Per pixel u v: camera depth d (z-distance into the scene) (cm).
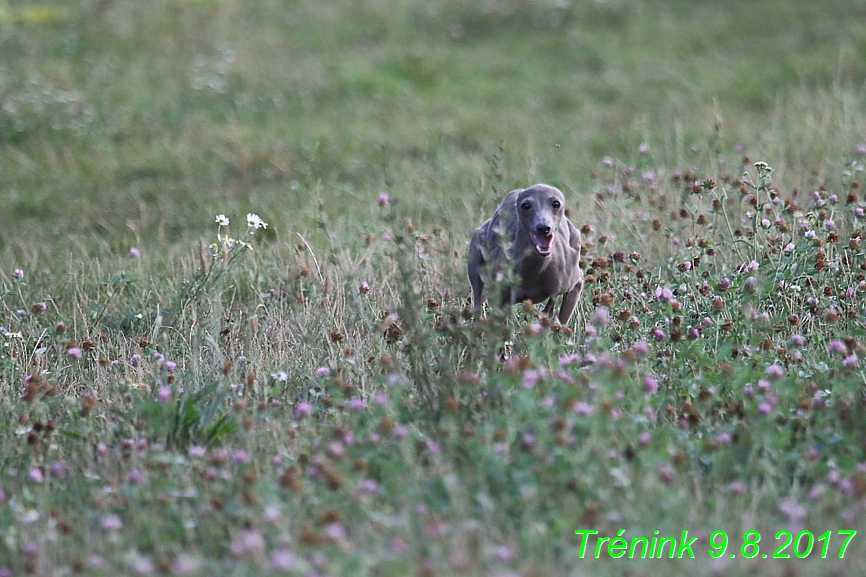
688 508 765
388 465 800
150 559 749
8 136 2284
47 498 830
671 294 1059
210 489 820
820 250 1159
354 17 3259
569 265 1045
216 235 1625
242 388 969
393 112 2489
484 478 776
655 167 1792
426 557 716
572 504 750
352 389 952
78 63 2764
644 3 3291
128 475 825
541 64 2878
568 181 1784
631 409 881
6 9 3216
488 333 905
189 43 2945
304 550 716
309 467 831
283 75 2722
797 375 934
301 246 1405
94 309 1261
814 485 800
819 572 704
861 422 868
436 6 3331
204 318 1191
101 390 1038
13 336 1155
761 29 3009
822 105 2088
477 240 1069
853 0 3112
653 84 2647
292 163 2080
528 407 785
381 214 1580
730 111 2345
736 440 855
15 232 1745
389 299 1223
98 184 2005
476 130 2308
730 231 1211
